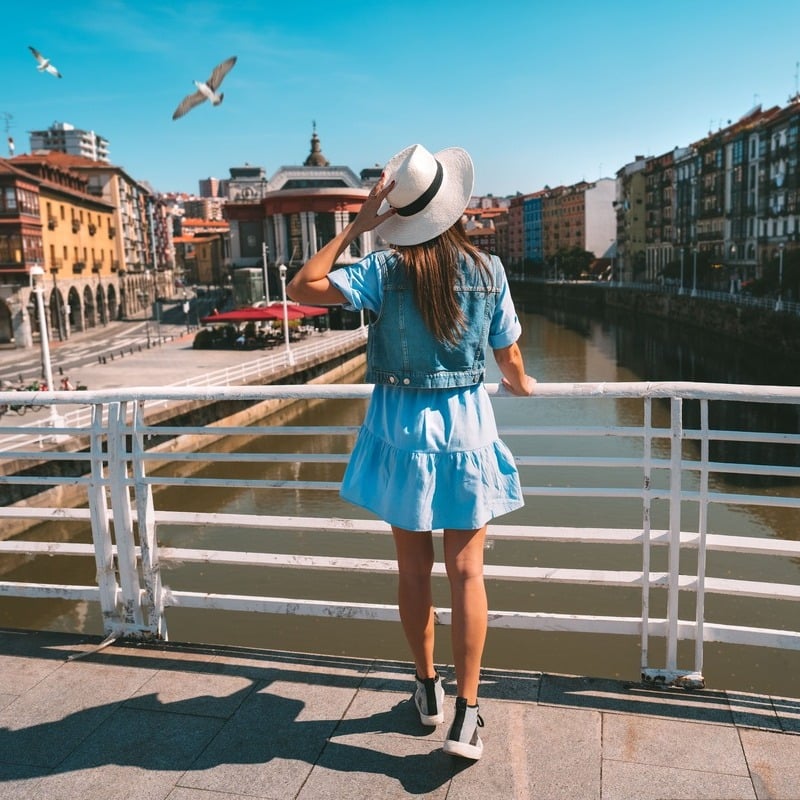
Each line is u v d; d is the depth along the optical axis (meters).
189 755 2.33
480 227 192.12
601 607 11.48
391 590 12.54
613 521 15.38
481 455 2.19
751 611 11.25
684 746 2.27
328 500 18.52
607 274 134.62
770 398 2.51
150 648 3.02
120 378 30.92
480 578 2.23
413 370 2.14
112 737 2.43
